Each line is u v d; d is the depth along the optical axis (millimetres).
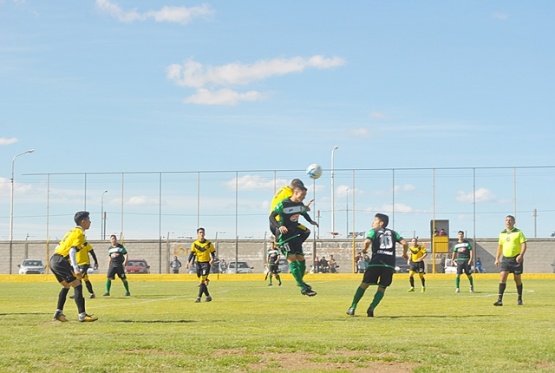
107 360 9500
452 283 40844
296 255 15938
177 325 14070
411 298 24984
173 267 59625
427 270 57375
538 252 59500
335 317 16094
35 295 29531
